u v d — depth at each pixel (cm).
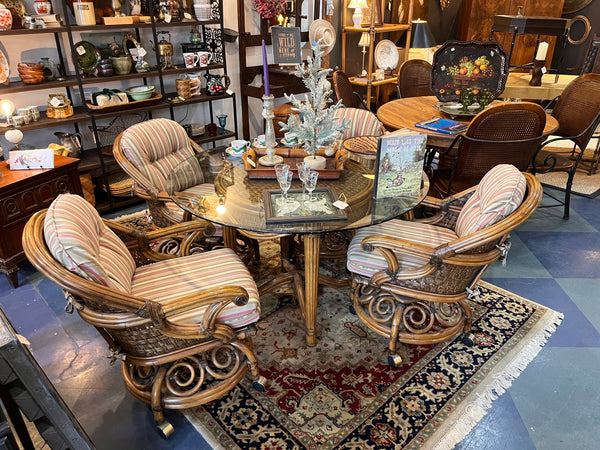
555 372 189
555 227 312
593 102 303
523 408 172
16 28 274
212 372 164
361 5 434
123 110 308
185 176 210
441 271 173
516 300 235
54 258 130
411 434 162
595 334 211
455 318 200
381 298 193
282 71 414
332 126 196
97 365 196
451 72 311
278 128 427
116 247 164
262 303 235
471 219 178
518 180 162
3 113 279
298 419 168
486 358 196
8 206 236
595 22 600
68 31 274
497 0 539
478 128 233
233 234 225
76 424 113
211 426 166
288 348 203
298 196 185
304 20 458
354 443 158
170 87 379
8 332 100
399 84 402
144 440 162
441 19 591
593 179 390
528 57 570
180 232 191
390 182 185
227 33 376
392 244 168
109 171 354
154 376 166
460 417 168
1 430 99
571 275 258
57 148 296
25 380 102
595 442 158
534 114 229
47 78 294
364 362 195
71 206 145
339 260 272
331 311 228
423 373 188
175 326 146
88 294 126
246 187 196
